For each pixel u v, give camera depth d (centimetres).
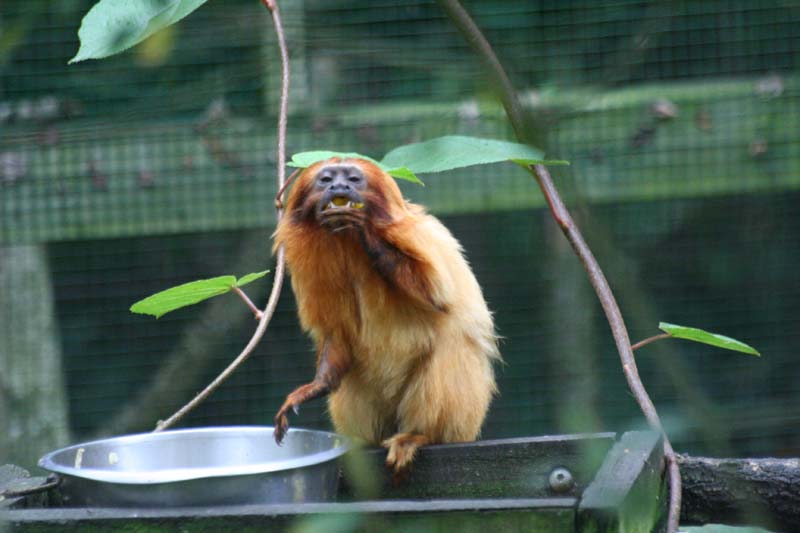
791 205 1185
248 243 1159
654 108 1075
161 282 1209
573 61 1094
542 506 445
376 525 452
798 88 1088
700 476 613
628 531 456
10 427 1157
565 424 434
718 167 1095
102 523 470
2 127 1105
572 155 1068
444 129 1072
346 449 541
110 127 1092
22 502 545
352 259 621
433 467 612
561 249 604
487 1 1092
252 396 1204
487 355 682
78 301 1202
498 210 1112
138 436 587
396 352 643
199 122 1116
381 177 615
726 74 1130
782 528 612
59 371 1177
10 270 1161
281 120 624
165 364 1182
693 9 1129
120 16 464
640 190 1084
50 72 1138
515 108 484
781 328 1195
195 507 481
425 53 820
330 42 870
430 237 631
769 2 1126
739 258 1194
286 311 1207
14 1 1091
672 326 539
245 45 1084
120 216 1129
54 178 1123
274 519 460
